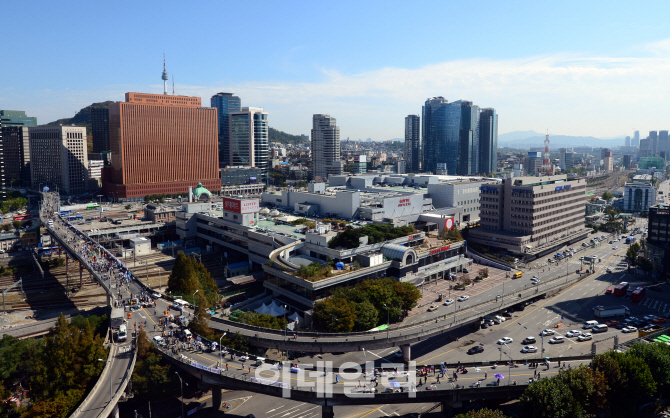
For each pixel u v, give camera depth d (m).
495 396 133.50
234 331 164.00
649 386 128.50
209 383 138.88
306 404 144.88
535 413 119.19
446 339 185.50
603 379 125.50
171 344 153.38
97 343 144.75
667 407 140.00
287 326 175.25
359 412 139.62
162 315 180.12
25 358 151.50
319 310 175.00
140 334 148.25
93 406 121.06
